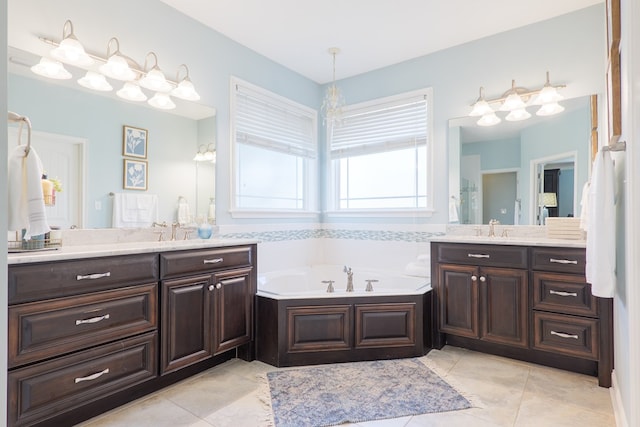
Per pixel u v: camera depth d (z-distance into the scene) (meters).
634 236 1.31
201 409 1.93
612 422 1.80
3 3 0.83
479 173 3.24
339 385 2.20
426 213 3.50
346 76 4.03
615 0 1.70
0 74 0.83
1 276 0.82
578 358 2.34
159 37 2.70
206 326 2.29
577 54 2.81
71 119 2.26
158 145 2.70
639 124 1.30
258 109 3.52
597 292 1.74
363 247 3.91
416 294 2.67
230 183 3.19
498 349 2.66
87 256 1.73
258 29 3.08
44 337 1.59
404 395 2.07
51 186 2.15
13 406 1.50
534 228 2.97
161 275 2.06
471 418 1.84
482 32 3.13
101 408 1.87
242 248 2.55
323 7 2.76
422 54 3.52
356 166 4.07
